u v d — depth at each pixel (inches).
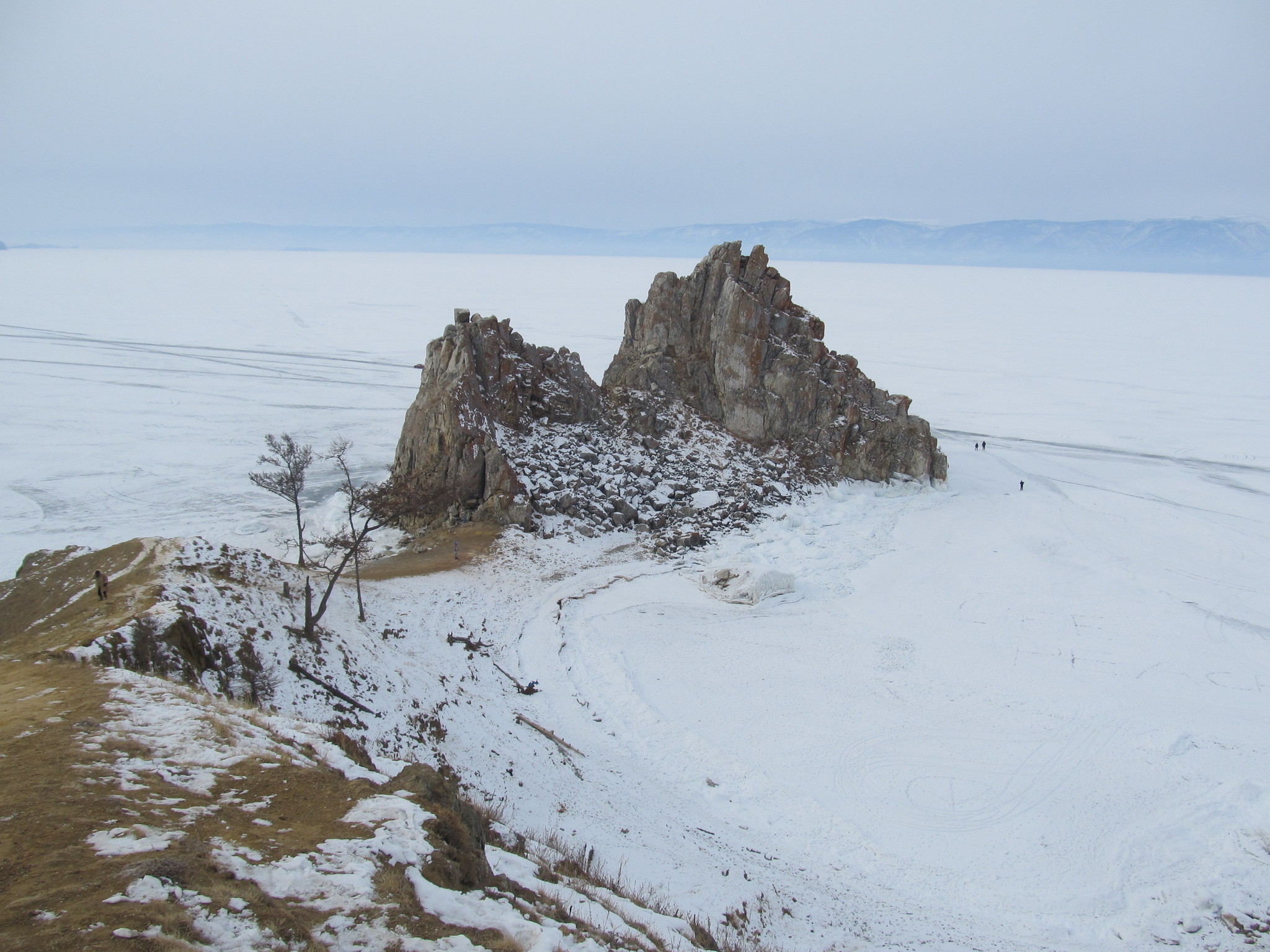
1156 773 1433.3
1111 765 1455.5
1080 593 2237.9
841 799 1368.1
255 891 554.9
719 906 963.3
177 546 1578.5
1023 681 1754.4
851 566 2404.0
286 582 1670.8
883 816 1326.3
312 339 7391.7
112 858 562.9
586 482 2684.5
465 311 2714.1
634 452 2896.2
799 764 1464.1
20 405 4446.4
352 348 6914.4
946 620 2060.8
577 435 2842.0
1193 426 4557.1
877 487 3102.9
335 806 712.4
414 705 1414.9
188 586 1395.2
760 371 3120.1
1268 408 5029.5
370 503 1813.5
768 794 1376.7
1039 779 1421.0
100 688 928.3
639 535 2573.8
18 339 6747.1
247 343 7042.3
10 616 1411.2
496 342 2733.8
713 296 3174.2
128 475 3289.9
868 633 1985.7
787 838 1268.5
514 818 1106.7
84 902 502.3
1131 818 1320.1
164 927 486.3
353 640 1565.0
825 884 1137.4
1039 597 2203.5
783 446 3102.9
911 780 1419.8
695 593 2206.0
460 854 674.8
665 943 750.5
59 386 4995.1
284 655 1373.0
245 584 1546.5
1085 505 3112.7
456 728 1389.0
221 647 1289.4
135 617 1195.3
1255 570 2458.2
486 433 2556.6
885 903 1109.7
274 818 677.9
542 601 2081.7
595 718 1593.3
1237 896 1143.0
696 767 1451.8
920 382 5866.1
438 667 1635.1
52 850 564.4
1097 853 1243.2
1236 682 1759.4
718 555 2461.9
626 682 1713.8
